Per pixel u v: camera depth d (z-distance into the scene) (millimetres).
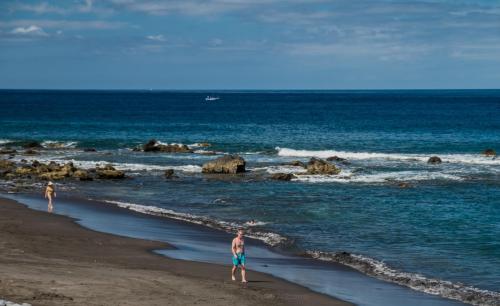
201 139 84000
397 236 30094
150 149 70062
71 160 62000
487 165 58031
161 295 17969
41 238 26797
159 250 26281
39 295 16484
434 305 19781
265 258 25797
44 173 50719
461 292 21359
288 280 22172
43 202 39188
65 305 15836
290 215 35312
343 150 71438
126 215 34969
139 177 51344
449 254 26719
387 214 35625
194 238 29250
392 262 25375
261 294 19531
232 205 38625
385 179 49656
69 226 30797
